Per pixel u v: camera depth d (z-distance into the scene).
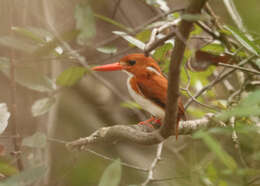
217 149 2.91
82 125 11.98
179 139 9.64
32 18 7.60
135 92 6.68
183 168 8.32
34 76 5.34
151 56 6.72
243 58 7.32
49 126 9.02
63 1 8.55
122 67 6.64
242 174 4.73
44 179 8.03
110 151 11.16
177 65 3.78
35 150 7.04
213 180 6.16
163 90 6.45
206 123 6.31
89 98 12.06
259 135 7.58
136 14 10.51
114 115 12.06
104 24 10.47
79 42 4.37
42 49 4.91
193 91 9.23
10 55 5.18
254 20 8.63
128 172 10.67
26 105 8.41
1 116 5.15
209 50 7.03
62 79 5.76
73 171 9.66
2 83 9.19
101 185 3.75
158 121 6.85
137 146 11.64
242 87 7.39
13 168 5.44
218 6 8.95
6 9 5.55
